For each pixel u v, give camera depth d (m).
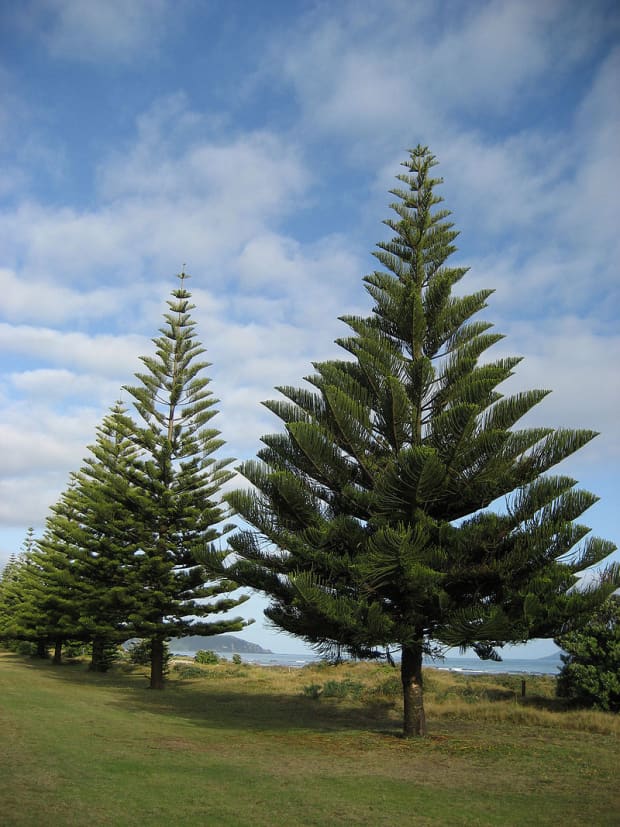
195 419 21.45
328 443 10.98
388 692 17.73
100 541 20.88
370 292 12.67
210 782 6.75
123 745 8.83
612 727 11.48
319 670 27.00
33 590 29.39
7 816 4.91
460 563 10.41
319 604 9.45
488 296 12.26
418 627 10.62
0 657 33.59
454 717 13.45
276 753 9.03
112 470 21.39
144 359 21.53
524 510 10.21
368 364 11.38
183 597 20.17
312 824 5.32
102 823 4.92
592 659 14.32
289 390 11.99
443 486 10.69
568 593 9.90
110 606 20.02
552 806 6.28
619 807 6.25
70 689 17.05
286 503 11.09
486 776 7.80
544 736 10.91
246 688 20.28
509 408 10.51
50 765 6.96
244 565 11.32
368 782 7.22
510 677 22.95
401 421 11.09
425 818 5.70
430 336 12.52
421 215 13.19
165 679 23.34
